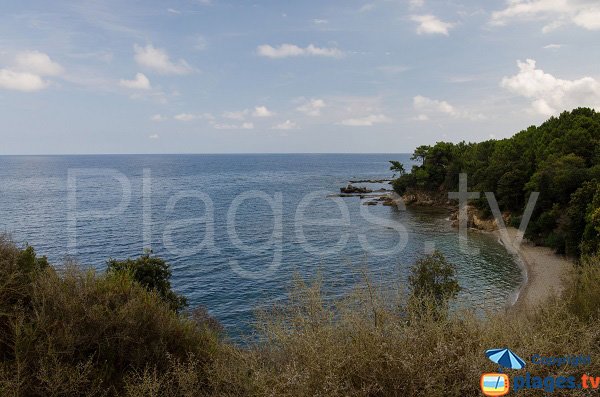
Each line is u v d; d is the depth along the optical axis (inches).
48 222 2691.9
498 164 2706.7
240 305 1196.5
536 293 1250.0
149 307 262.4
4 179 6579.7
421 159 4003.4
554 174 2154.3
